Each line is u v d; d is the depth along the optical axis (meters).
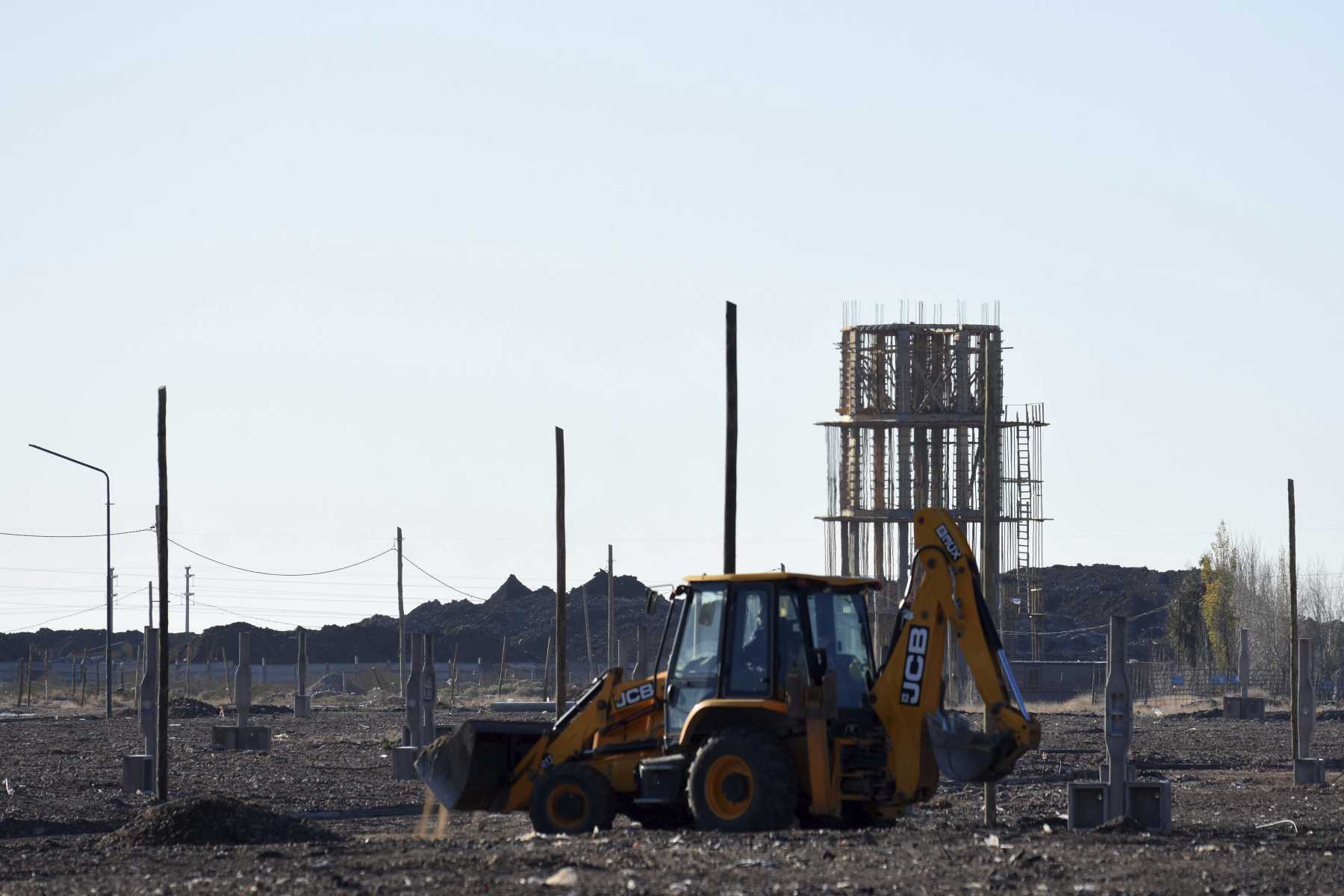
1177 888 54.16
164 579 98.00
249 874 61.25
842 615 75.62
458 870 60.19
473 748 80.06
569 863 60.41
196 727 199.38
